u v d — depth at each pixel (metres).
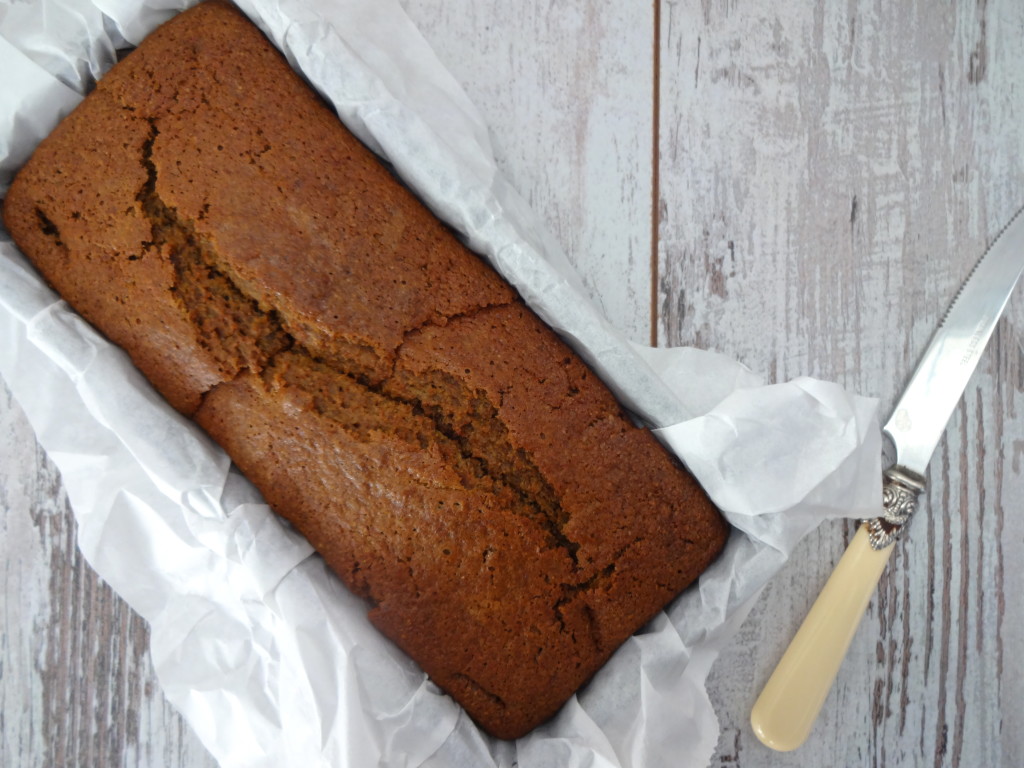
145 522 0.29
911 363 0.35
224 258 0.27
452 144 0.30
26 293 0.28
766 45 0.35
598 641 0.29
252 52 0.29
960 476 0.35
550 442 0.28
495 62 0.34
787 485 0.28
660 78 0.34
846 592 0.32
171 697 0.29
